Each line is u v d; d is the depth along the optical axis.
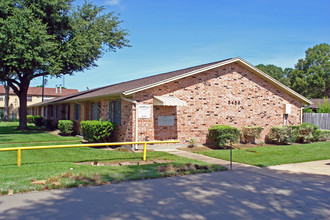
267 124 17.45
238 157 11.81
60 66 23.23
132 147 13.23
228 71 16.06
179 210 5.45
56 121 28.58
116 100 15.32
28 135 20.98
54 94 63.69
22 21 19.23
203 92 15.16
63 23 22.83
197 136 14.92
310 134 17.67
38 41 19.72
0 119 49.94
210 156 12.12
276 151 13.72
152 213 5.27
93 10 25.09
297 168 9.89
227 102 15.98
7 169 8.68
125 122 14.11
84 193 6.43
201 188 7.06
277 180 8.07
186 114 14.64
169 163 10.13
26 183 6.99
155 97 13.46
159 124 13.83
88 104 19.69
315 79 54.06
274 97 17.81
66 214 5.12
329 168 9.92
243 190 6.96
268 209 5.62
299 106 18.89
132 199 6.07
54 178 7.38
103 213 5.21
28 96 61.44
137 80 20.39
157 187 7.07
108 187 6.98
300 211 5.54
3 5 19.38
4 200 5.85
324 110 23.88
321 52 57.25
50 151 12.98
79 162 10.30
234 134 14.25
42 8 21.58
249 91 16.81
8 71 23.19
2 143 16.02
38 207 5.46
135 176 7.94
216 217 5.13
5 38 18.59
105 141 15.02
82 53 23.16
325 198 6.42
